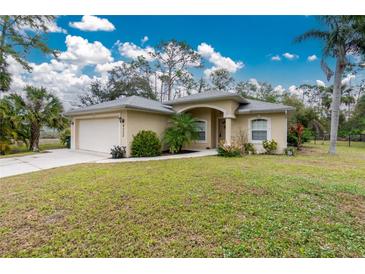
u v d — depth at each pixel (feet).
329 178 22.95
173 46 107.14
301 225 12.17
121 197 16.44
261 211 13.92
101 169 27.63
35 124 55.42
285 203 15.35
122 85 107.24
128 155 40.98
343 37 45.47
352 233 11.39
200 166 28.94
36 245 10.43
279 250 10.02
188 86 114.62
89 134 51.21
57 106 58.03
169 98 111.34
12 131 53.06
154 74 112.27
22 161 36.37
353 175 24.44
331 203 15.60
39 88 57.00
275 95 124.16
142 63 110.11
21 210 14.25
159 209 14.20
